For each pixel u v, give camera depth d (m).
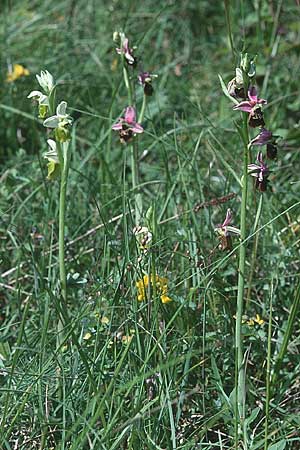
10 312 4.07
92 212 4.68
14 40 6.74
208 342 3.65
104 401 2.94
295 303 3.34
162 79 6.22
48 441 3.22
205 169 5.02
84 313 3.40
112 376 3.20
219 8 7.59
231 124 5.67
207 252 4.05
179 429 3.34
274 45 6.34
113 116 5.76
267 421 3.14
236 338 3.29
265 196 4.45
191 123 5.76
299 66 6.29
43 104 3.31
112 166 5.27
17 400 3.24
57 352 3.18
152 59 6.75
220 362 3.62
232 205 4.52
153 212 3.73
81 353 3.06
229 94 3.21
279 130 5.53
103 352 3.25
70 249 4.42
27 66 6.47
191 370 3.39
